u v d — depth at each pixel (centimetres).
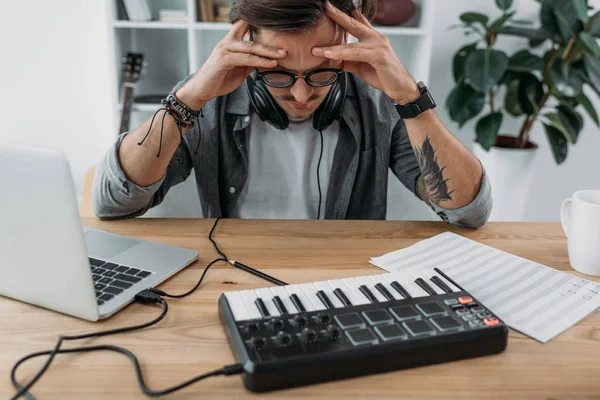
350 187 149
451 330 69
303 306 74
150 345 71
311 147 148
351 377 65
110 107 278
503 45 270
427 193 119
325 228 111
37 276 75
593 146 280
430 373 67
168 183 140
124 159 113
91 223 112
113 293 82
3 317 76
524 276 91
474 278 90
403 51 254
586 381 66
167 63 264
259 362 62
